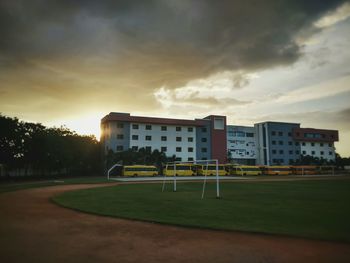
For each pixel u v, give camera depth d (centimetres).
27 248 773
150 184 3334
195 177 5147
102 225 1058
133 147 6306
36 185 3142
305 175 6191
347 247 775
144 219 1142
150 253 729
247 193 2208
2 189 2636
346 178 4662
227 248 770
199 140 6988
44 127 5309
